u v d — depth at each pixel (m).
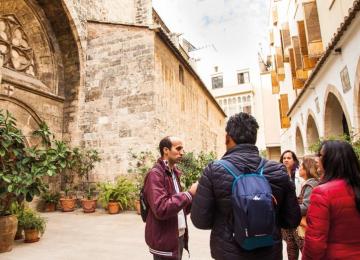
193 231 7.09
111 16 15.38
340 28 6.64
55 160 6.85
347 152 2.10
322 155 2.23
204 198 1.97
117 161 10.99
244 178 1.88
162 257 2.69
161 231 2.72
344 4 8.24
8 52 10.45
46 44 11.85
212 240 2.00
